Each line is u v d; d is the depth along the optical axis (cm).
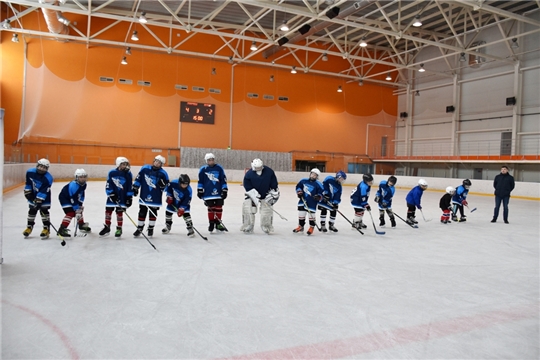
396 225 703
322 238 551
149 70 1902
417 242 543
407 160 2158
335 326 245
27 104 1695
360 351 213
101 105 1819
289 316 259
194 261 399
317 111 2223
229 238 531
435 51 2164
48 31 1728
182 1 1437
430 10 1631
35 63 1709
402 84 2316
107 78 1828
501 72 1827
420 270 391
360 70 2308
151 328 234
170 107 1939
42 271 345
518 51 1747
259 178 571
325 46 2206
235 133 2064
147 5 1619
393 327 246
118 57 1847
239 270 370
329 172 2244
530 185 1440
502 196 772
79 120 1780
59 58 1748
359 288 325
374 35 1989
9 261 375
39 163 461
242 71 2073
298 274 362
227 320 250
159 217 720
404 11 1628
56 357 197
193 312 262
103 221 636
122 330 230
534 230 684
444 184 1773
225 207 907
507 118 1814
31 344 210
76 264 371
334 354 208
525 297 313
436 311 277
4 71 1662
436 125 2169
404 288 329
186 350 208
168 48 1808
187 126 1972
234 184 1816
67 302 273
